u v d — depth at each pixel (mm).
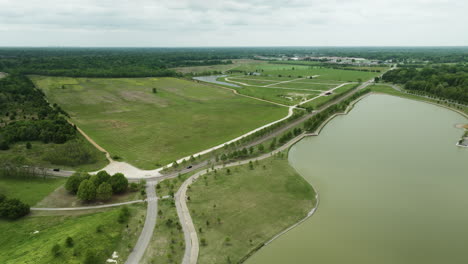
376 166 124500
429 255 73062
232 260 69500
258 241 76750
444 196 101000
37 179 106188
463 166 124375
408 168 122688
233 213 87938
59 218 83688
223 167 119250
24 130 138125
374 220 87125
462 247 76000
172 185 101438
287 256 71812
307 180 111562
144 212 87062
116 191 96875
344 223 85562
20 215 83688
